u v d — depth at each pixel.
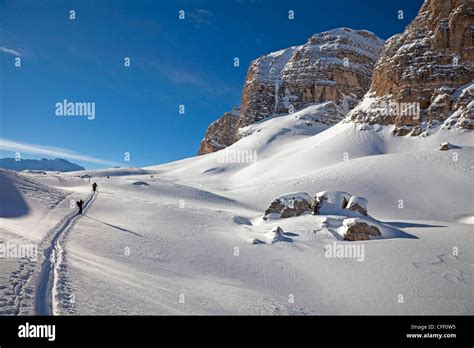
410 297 17.69
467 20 98.88
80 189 52.62
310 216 32.72
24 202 30.72
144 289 13.17
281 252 24.47
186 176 123.06
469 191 52.88
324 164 87.44
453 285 19.09
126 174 140.00
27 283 10.34
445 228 30.77
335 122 160.25
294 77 187.88
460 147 69.56
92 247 18.67
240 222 36.12
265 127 165.75
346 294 18.06
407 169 62.59
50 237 18.62
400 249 24.12
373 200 53.28
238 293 16.23
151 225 29.78
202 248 23.86
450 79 95.56
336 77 178.25
